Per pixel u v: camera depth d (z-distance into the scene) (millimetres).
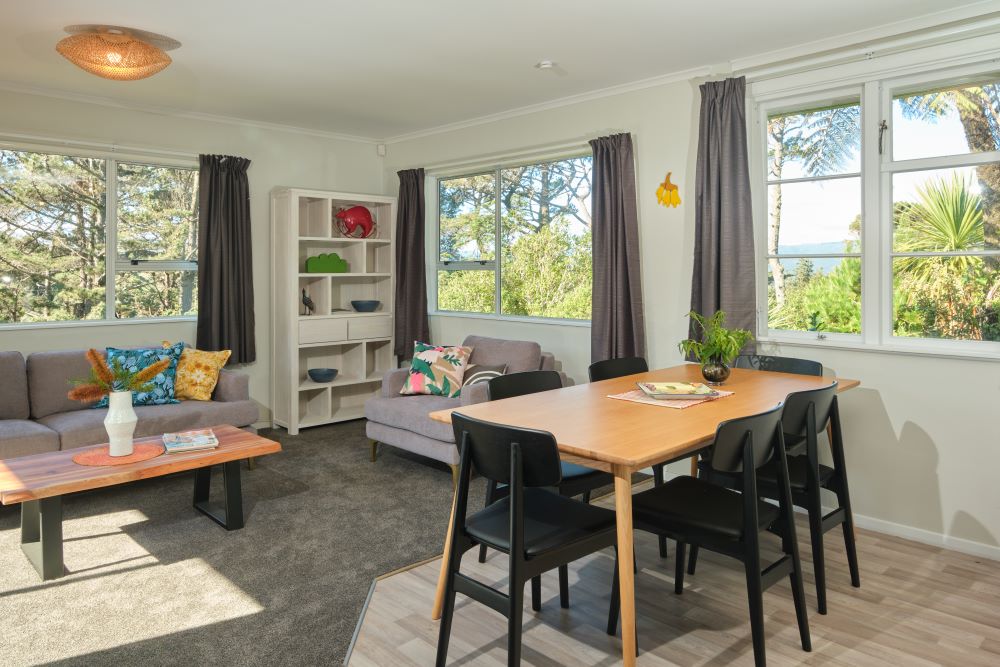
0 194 4398
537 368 4562
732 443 2021
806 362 3350
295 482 4098
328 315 5492
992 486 3090
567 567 2752
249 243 5336
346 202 5922
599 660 2219
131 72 3373
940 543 3225
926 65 3207
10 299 4473
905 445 3330
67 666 2164
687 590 2713
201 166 5039
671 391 2752
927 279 3336
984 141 3148
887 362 3373
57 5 3041
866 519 3461
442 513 3586
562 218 4914
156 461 3088
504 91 4512
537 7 3082
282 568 2916
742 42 3535
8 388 3994
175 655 2234
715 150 3777
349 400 6074
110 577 2822
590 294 4770
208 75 4148
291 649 2273
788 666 2168
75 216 4691
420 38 3488
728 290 3760
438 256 5984
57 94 4500
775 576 2154
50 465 3012
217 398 4582
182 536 3260
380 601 2619
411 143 5949
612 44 3570
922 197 3328
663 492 2432
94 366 3160
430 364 4613
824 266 3686
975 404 3121
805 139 3707
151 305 5066
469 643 2322
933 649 2277
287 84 4352
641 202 4293
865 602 2619
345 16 3189
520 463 1910
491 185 5434
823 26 3301
